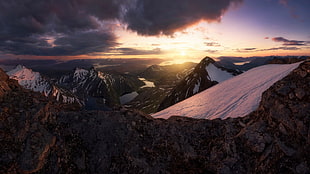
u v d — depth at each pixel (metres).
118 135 20.77
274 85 22.62
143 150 19.64
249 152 18.08
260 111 21.86
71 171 17.31
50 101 22.70
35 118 18.64
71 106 24.47
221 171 17.67
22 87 22.86
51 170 16.58
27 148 16.28
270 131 18.38
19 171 15.06
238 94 46.62
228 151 18.75
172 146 20.12
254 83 50.19
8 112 18.06
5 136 16.34
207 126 22.30
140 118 23.08
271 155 16.41
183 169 18.41
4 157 15.20
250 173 16.70
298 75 21.00
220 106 44.19
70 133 20.05
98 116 22.28
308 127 15.77
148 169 18.14
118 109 24.77
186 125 22.53
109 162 18.70
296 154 15.05
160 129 21.88
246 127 20.12
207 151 19.64
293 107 18.05
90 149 19.53
